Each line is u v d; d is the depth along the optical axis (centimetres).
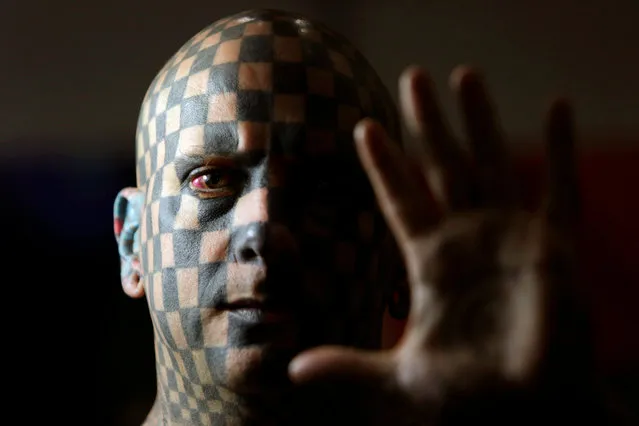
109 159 191
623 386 175
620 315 179
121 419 180
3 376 178
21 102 195
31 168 190
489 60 193
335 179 96
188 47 108
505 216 68
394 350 70
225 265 92
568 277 65
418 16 194
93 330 183
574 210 68
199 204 95
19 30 198
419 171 72
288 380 90
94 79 195
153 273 101
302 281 91
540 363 63
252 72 97
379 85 109
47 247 184
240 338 90
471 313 66
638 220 181
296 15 108
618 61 189
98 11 197
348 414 97
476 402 65
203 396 97
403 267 113
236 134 94
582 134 188
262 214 91
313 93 97
